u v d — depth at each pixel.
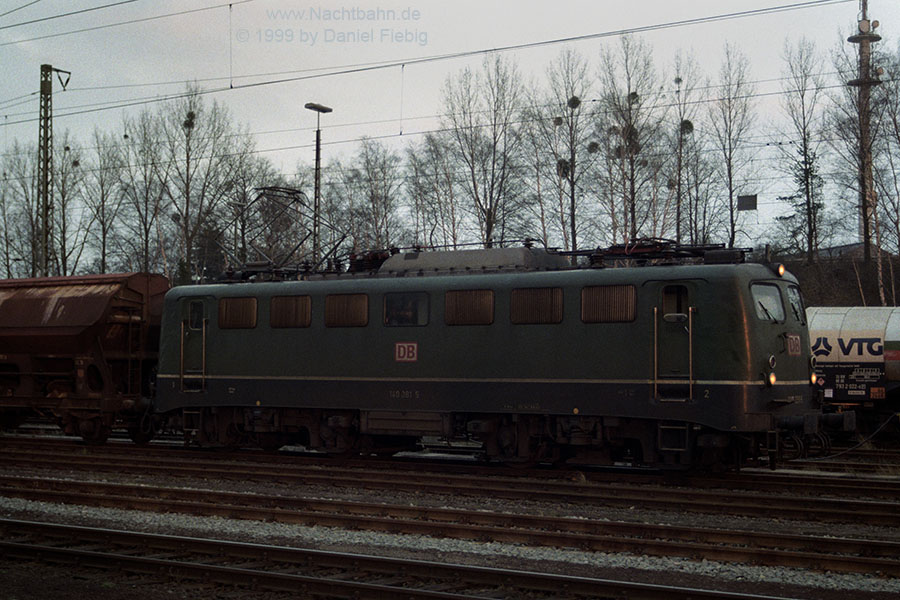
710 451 16.08
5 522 11.66
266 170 55.00
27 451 21.95
